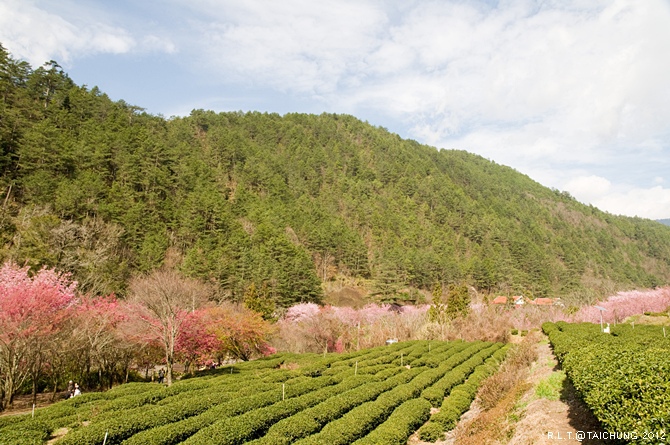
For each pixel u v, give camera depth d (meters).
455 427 17.91
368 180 157.75
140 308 30.31
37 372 24.91
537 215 178.75
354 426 15.52
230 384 24.02
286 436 14.34
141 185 76.50
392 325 52.94
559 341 21.16
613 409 8.77
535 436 11.41
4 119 61.94
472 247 127.25
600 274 119.69
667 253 163.75
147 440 13.67
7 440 13.68
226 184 113.44
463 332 48.56
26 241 40.47
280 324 52.44
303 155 154.88
